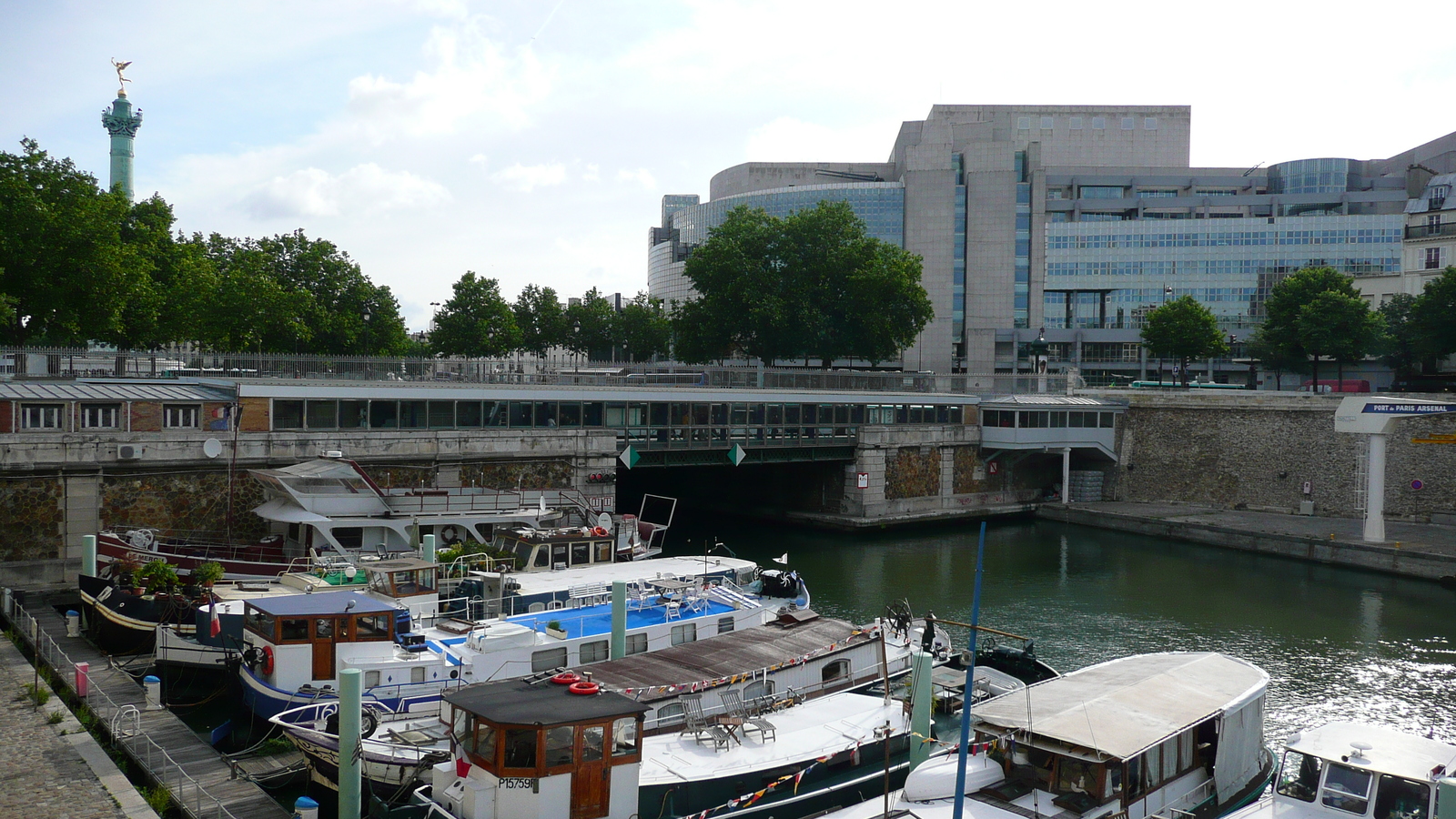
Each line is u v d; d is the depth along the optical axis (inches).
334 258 2689.5
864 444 2420.0
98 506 1375.5
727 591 1227.9
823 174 5890.8
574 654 1011.9
